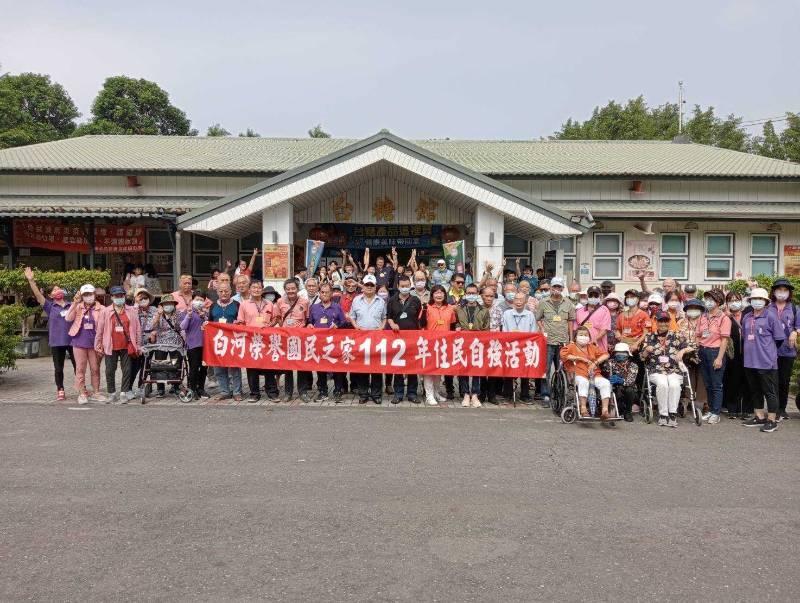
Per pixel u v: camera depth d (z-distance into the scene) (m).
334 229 19.70
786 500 6.00
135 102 44.75
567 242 20.19
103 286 16.03
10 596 4.10
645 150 24.42
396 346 10.20
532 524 5.34
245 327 10.42
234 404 10.21
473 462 7.06
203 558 4.65
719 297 9.40
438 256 19.77
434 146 24.53
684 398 9.78
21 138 36.31
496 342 10.23
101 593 4.15
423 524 5.30
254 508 5.61
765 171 20.86
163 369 10.19
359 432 8.36
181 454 7.23
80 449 7.41
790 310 9.21
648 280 20.27
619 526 5.32
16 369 13.17
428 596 4.14
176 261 15.62
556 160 22.22
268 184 14.96
